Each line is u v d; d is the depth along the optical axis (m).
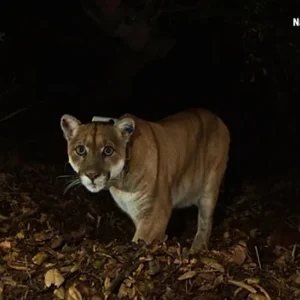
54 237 2.64
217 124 3.00
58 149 4.19
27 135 4.35
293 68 3.57
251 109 4.73
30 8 4.65
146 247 2.42
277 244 2.97
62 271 2.33
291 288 2.42
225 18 3.43
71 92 4.82
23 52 4.80
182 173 2.77
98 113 4.64
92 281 2.32
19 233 2.66
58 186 3.51
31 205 3.14
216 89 4.91
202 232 2.99
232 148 4.55
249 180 4.10
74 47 4.79
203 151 2.90
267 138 4.62
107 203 3.38
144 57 4.27
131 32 3.98
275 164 4.34
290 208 3.52
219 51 4.48
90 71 4.79
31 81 4.78
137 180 2.53
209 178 2.96
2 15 4.61
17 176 3.56
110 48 4.46
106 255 2.41
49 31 4.73
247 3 3.27
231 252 2.60
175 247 2.50
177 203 2.83
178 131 2.74
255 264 2.53
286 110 4.31
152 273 2.32
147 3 3.86
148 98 4.93
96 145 2.42
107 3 3.82
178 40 4.72
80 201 3.36
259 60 3.42
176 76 4.98
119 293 2.27
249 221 3.37
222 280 2.31
